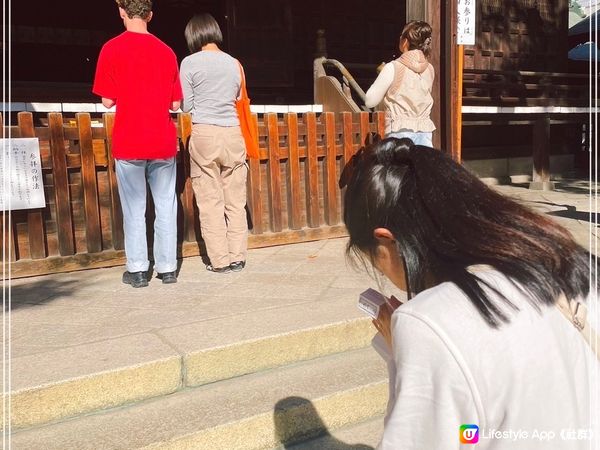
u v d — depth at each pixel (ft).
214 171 13.32
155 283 13.03
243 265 14.11
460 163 3.56
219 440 7.85
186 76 12.78
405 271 3.43
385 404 9.22
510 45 34.12
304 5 30.09
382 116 17.87
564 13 35.94
